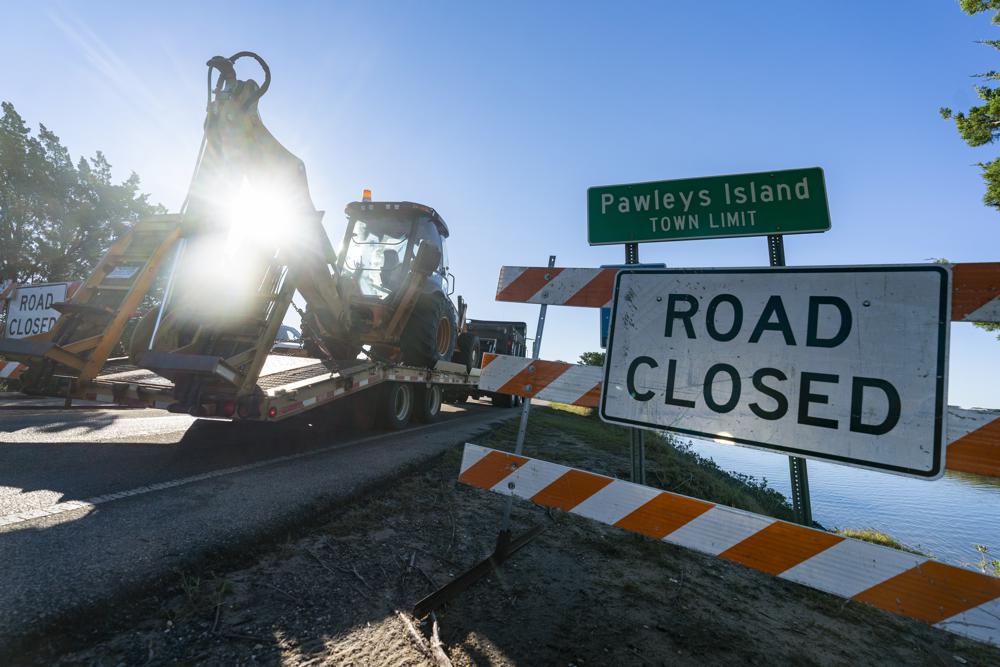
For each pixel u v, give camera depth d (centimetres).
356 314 535
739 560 168
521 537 269
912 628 226
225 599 177
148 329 381
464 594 201
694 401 193
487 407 1209
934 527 841
